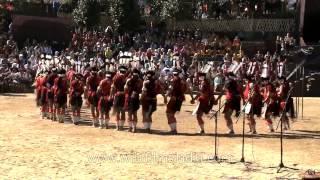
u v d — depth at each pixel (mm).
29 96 45031
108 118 27609
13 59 51219
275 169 17938
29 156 19594
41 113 31625
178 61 51594
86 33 63594
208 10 68562
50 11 67438
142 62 49250
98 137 24344
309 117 34250
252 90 26766
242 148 20125
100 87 27594
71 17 69812
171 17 67688
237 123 30297
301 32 54156
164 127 28469
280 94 27703
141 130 27000
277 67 48250
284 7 66188
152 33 65062
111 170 17531
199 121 26078
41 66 45250
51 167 17875
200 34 64625
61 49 62906
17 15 62219
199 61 55219
